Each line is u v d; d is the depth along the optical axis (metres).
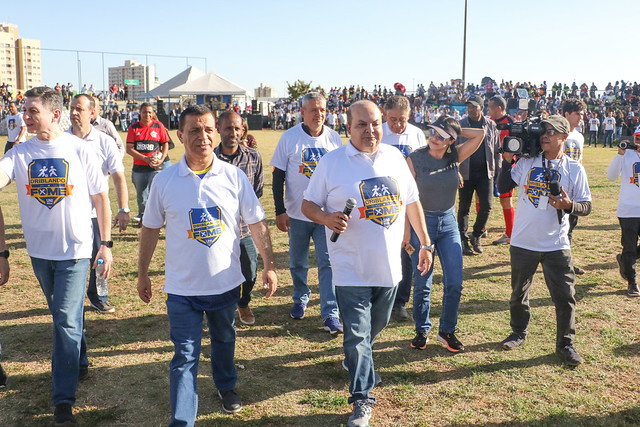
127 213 4.69
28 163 3.32
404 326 4.82
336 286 3.34
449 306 4.25
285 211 4.96
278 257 7.08
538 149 4.06
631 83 41.12
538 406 3.47
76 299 3.35
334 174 3.29
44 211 3.31
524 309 4.33
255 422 3.34
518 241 4.17
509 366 4.02
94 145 4.63
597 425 3.27
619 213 5.42
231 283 3.20
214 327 3.32
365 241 3.24
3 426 3.29
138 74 137.62
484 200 6.89
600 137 32.53
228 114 4.59
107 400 3.58
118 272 6.33
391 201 3.27
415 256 4.29
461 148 4.32
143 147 8.07
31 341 4.48
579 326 4.71
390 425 3.30
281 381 3.84
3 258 3.53
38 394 3.66
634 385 3.73
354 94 44.78
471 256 6.95
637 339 4.45
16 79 128.75
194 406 2.97
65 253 3.34
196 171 3.11
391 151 3.41
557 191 3.88
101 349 4.34
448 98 39.69
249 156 4.75
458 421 3.33
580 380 3.80
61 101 3.40
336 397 3.62
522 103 7.45
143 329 4.74
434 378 3.86
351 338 3.28
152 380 3.85
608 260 6.67
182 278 3.09
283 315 5.10
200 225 3.06
